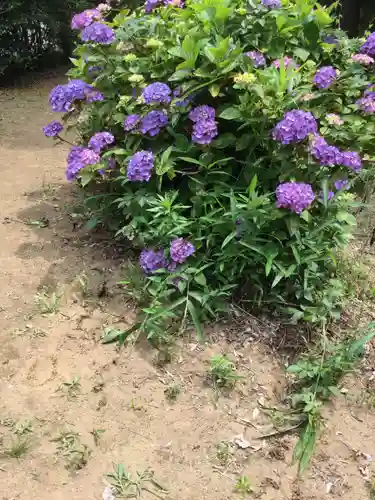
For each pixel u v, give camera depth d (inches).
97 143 78.5
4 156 124.7
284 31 76.7
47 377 64.1
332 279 73.9
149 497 53.2
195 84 71.5
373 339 72.1
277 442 59.3
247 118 67.8
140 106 76.7
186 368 66.3
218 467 56.6
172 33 77.7
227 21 76.4
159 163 71.5
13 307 73.4
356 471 57.1
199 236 71.0
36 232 89.7
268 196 69.8
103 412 60.8
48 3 195.9
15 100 173.3
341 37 87.3
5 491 52.3
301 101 71.9
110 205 84.0
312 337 69.9
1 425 58.3
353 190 82.0
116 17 89.7
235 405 62.8
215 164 73.1
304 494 54.7
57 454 56.0
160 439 58.7
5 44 192.4
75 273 79.5
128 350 67.8
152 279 69.4
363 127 76.2
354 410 63.4
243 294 73.1
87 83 86.7
